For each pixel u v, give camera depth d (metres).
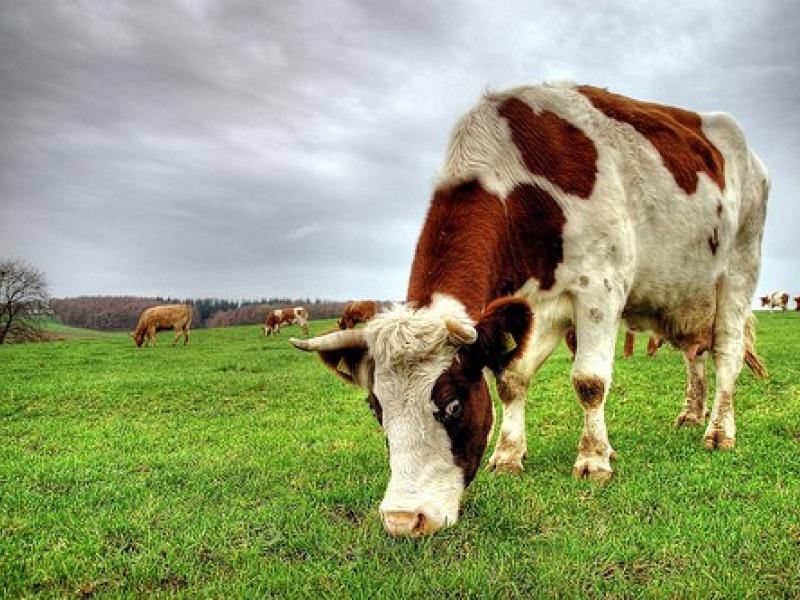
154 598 3.84
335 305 89.38
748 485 5.62
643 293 7.29
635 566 4.09
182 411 11.67
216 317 86.38
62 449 8.51
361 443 8.21
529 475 6.27
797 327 26.88
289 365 20.84
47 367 21.95
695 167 7.48
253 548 4.50
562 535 4.58
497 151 6.18
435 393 4.62
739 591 3.59
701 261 7.56
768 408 9.41
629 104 7.41
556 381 13.16
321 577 4.02
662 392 11.43
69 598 3.90
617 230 6.52
